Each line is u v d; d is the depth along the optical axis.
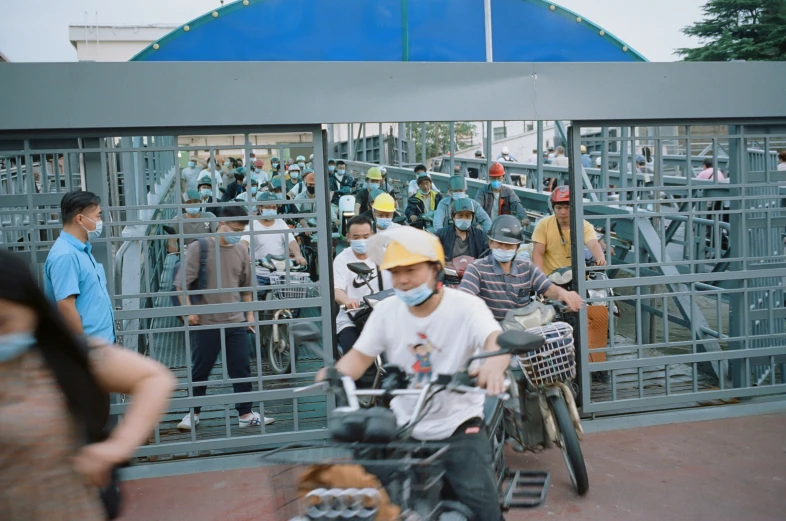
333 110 5.63
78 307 4.77
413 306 3.30
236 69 5.50
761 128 6.62
